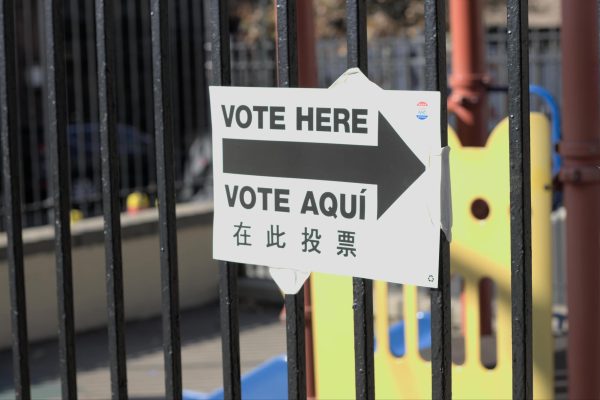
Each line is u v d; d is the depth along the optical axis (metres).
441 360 2.68
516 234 2.66
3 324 8.62
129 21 10.53
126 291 9.54
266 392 6.48
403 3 17.53
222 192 3.01
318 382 5.50
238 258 2.99
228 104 2.96
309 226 2.85
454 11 7.45
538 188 5.09
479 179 5.21
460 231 5.27
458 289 9.38
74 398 3.32
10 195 3.36
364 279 2.78
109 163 3.18
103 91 3.16
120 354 3.22
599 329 4.88
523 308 2.66
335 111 2.78
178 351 3.15
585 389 4.89
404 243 2.69
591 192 4.83
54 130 3.25
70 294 3.30
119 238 3.21
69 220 3.30
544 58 10.22
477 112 7.43
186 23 10.67
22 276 3.39
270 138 2.90
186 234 9.99
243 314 9.88
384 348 5.51
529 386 2.69
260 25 16.09
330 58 11.53
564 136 4.87
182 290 10.00
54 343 8.84
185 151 10.91
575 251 4.87
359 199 2.76
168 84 3.09
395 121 2.68
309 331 5.84
